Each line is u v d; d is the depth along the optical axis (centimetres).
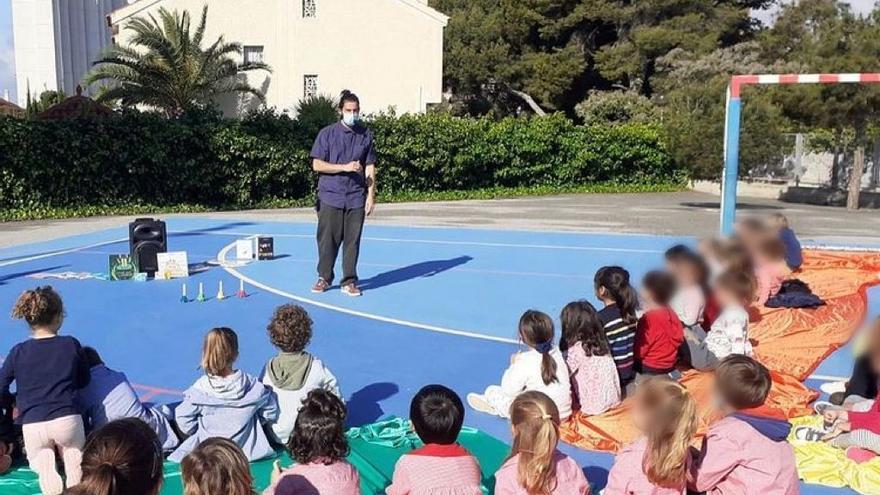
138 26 3025
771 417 355
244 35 3184
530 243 1429
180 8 3147
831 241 1425
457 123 2569
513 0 4103
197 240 1448
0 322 809
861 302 845
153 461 254
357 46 3209
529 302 927
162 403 566
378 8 3191
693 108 2266
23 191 1838
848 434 452
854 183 2153
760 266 796
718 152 2161
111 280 1030
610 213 1994
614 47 3994
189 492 269
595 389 514
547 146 2750
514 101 4475
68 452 414
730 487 349
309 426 331
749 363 363
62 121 1886
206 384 443
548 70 4075
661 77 3619
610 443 479
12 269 1114
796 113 2153
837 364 655
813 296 810
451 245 1400
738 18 3825
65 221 1767
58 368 416
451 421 343
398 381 620
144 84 2992
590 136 2844
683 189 2925
